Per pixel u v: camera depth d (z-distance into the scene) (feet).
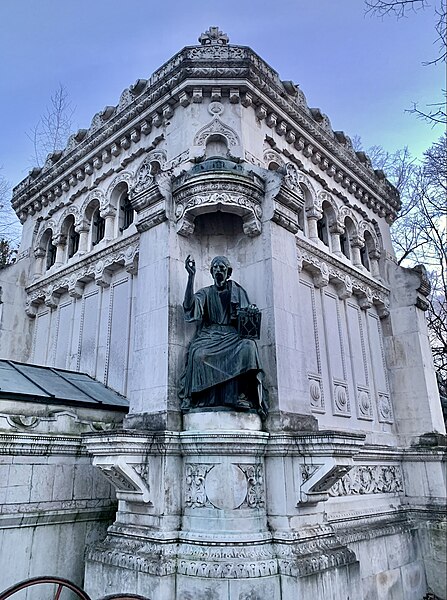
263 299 27.76
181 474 24.25
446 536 37.86
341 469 23.75
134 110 38.40
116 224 40.29
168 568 21.40
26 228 52.39
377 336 46.21
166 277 27.61
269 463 24.63
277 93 37.29
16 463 25.54
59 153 48.91
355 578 24.06
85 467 28.48
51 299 44.98
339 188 45.98
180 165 31.94
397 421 44.45
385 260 49.52
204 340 25.99
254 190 29.17
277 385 25.53
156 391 25.81
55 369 36.52
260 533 22.88
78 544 27.25
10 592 17.02
